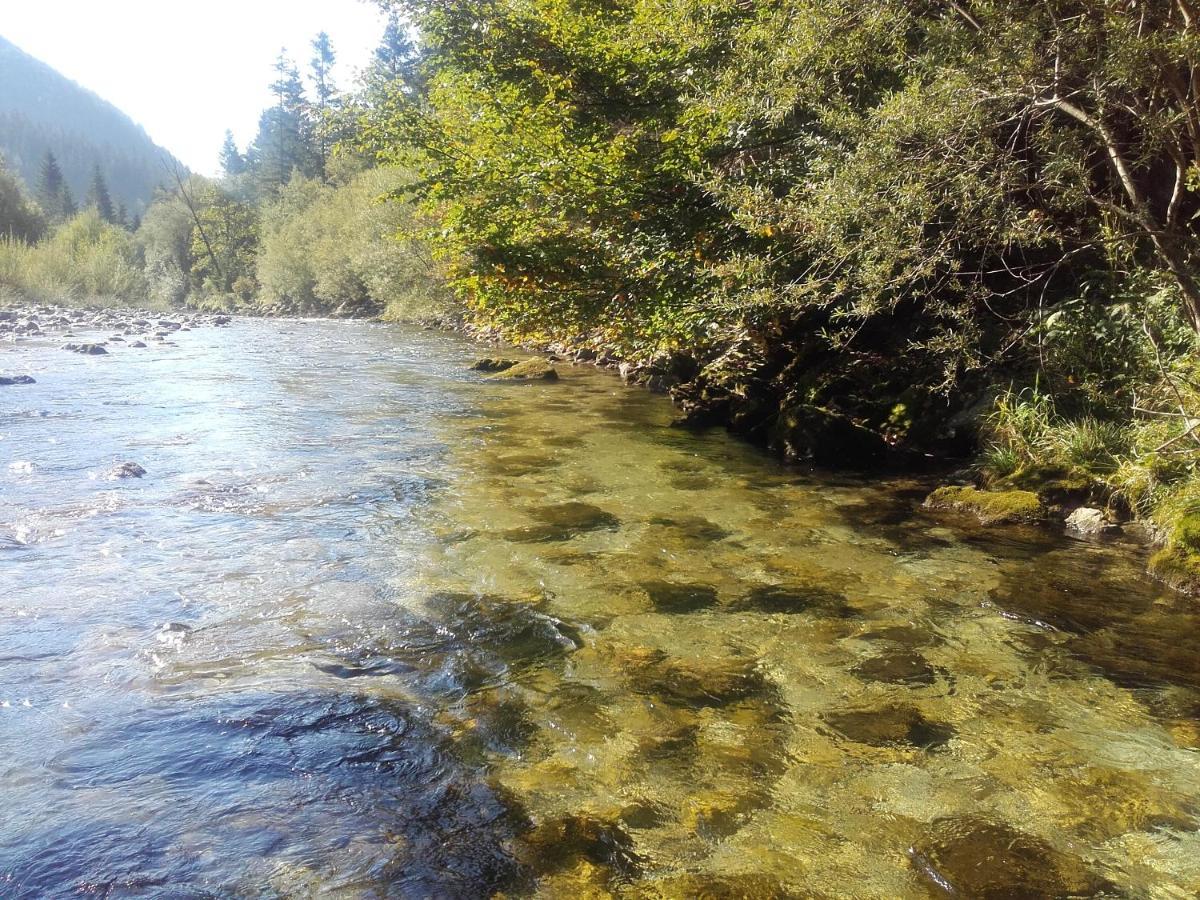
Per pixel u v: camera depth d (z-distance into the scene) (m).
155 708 3.80
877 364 9.72
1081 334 8.08
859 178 7.12
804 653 4.45
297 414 11.63
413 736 3.63
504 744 3.58
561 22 10.23
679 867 2.84
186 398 12.86
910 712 3.86
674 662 4.35
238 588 5.27
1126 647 4.53
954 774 3.39
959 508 7.11
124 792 3.20
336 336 26.09
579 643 4.56
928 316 9.58
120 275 44.62
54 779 3.27
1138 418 7.41
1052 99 6.55
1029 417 7.90
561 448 9.55
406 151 11.43
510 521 6.74
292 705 3.85
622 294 10.16
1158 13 6.23
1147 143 6.61
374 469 8.45
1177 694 4.03
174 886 2.72
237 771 3.34
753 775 3.37
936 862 2.86
